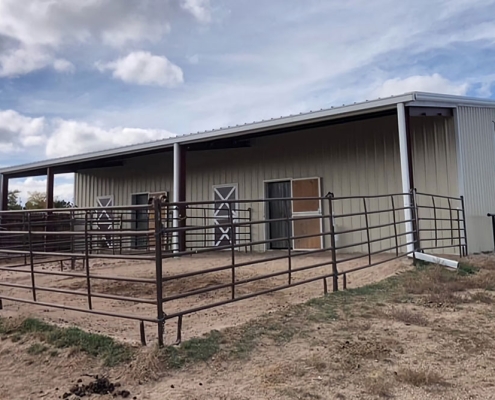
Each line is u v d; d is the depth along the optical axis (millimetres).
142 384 2510
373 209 8961
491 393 2268
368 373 2541
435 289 4781
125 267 8180
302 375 2537
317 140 9891
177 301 4797
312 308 4055
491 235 8734
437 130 8258
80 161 11945
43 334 3418
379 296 4535
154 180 13102
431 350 2920
